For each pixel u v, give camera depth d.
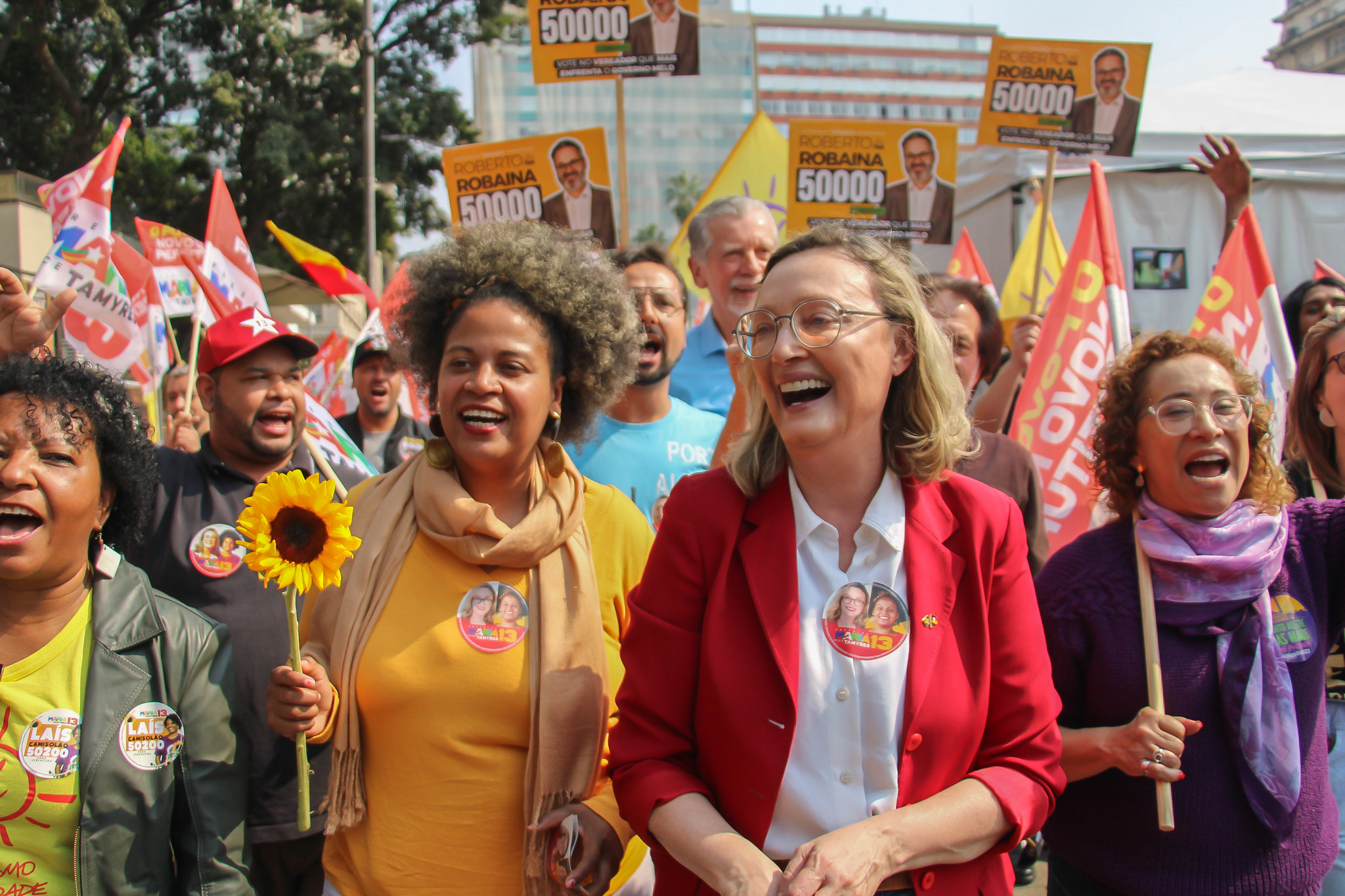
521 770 1.90
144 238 5.62
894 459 1.80
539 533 1.96
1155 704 2.00
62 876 1.73
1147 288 9.71
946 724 1.62
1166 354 2.21
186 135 21.83
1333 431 2.75
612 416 3.27
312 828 2.57
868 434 1.75
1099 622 2.09
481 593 1.94
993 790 1.60
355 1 21.27
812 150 5.61
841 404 1.67
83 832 1.71
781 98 115.81
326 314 16.64
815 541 1.74
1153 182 9.74
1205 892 1.96
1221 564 2.03
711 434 3.33
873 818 1.53
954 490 1.79
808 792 1.61
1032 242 7.28
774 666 1.66
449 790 1.86
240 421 2.80
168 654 1.85
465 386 1.95
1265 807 1.95
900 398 1.80
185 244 5.81
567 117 48.88
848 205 5.63
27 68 18.86
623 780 1.71
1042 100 5.64
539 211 5.46
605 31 5.33
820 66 117.12
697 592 1.76
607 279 2.21
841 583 1.70
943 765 1.63
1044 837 2.21
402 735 1.87
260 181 20.47
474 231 2.19
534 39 5.36
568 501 2.06
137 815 1.76
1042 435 3.79
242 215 21.12
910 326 1.75
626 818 1.69
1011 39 5.66
